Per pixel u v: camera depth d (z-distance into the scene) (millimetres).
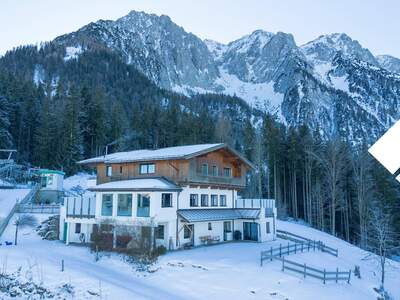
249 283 23609
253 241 41562
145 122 90375
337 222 73500
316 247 39906
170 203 34656
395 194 64188
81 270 23625
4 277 19562
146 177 38000
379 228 39938
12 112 78875
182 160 35906
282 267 27547
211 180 38656
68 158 73312
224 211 41438
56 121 76500
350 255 43469
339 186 67000
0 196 50812
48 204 48844
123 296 19078
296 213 72125
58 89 106250
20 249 30078
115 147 84562
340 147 68312
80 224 36969
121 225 32750
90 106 84500
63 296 18422
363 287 28125
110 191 34312
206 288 22547
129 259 28031
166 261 27875
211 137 89688
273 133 76688
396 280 35188
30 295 17969
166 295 20719
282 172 76438
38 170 64188
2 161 64812
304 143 73250
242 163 44375
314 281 25781
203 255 30828
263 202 46031
